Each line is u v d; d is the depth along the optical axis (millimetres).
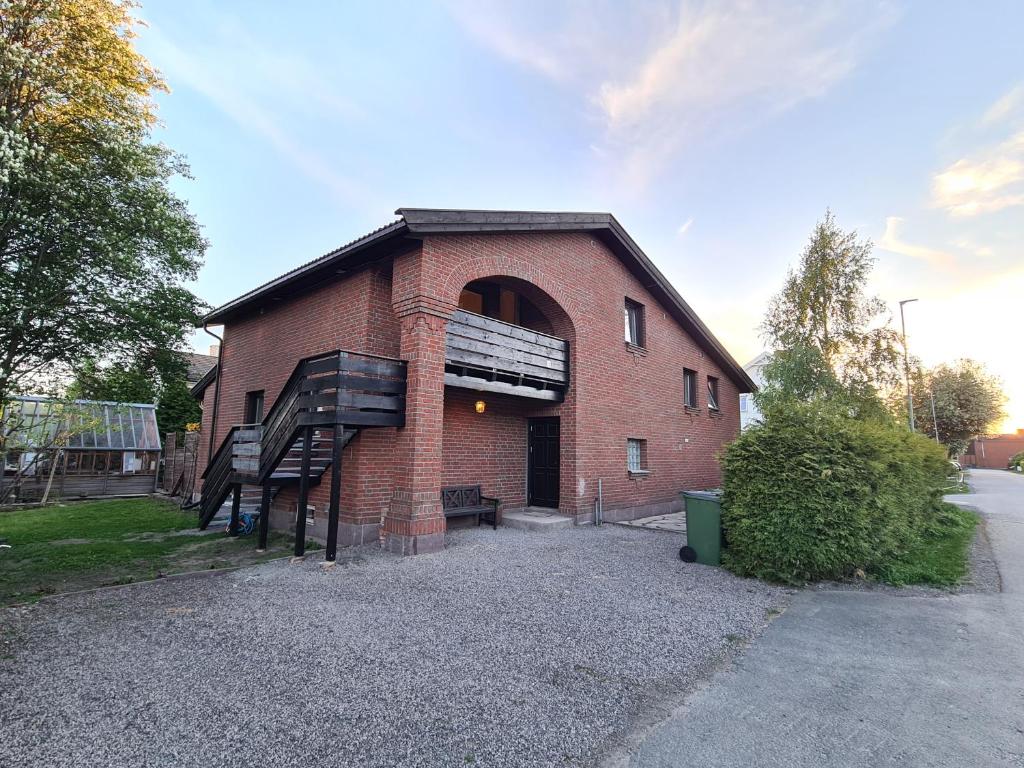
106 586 5602
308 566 6383
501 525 9719
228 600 5023
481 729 2756
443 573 6031
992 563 6871
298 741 2611
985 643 4094
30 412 12250
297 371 7332
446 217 7625
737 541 6297
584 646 3955
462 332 8195
